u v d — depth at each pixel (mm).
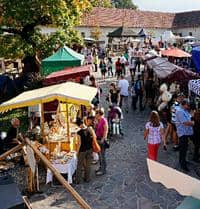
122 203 8609
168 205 8430
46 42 20109
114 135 13453
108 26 47000
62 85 10805
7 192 5180
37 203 8656
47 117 12703
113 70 29406
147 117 16375
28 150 7246
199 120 10609
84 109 12844
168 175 3363
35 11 19047
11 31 20438
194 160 10922
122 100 17453
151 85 17281
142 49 33219
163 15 52875
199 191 3170
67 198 8867
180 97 11891
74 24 21125
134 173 10219
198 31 50219
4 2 18672
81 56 18391
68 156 9719
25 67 20828
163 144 12492
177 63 23578
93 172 10344
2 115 17203
